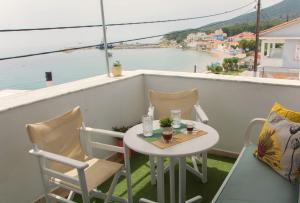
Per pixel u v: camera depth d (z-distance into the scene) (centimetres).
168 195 239
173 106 277
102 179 191
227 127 299
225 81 288
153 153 168
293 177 176
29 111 217
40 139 191
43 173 190
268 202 157
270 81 271
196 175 260
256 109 277
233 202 158
